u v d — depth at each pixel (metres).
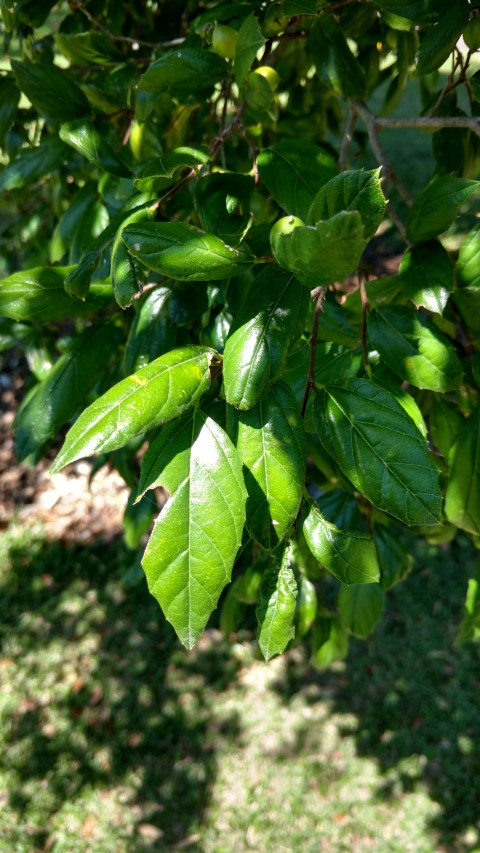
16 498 1.54
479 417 0.40
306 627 0.44
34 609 1.31
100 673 1.20
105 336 0.41
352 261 0.22
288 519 0.25
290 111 0.69
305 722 1.13
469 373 0.42
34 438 0.40
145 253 0.26
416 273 0.35
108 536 1.45
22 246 0.80
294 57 0.65
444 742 1.09
